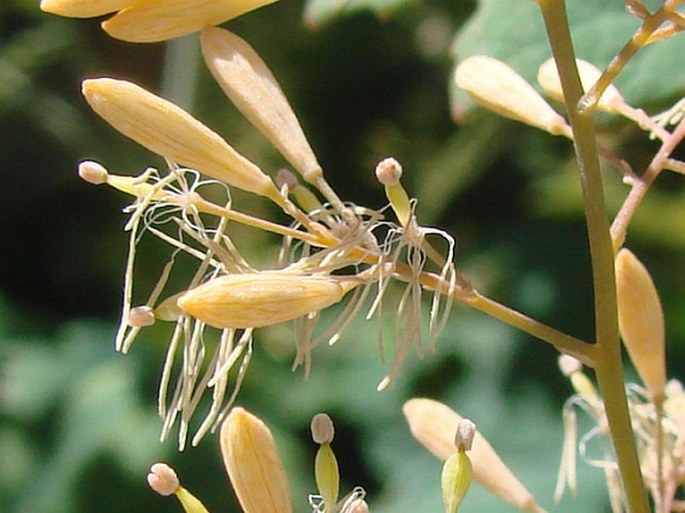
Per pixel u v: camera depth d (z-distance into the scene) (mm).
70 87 316
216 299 121
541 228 266
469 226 294
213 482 243
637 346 140
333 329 126
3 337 260
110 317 312
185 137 126
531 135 292
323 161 321
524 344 243
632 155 253
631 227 272
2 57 312
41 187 319
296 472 242
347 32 317
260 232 274
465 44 171
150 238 288
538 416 235
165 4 128
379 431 245
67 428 247
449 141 304
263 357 254
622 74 167
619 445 133
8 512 240
